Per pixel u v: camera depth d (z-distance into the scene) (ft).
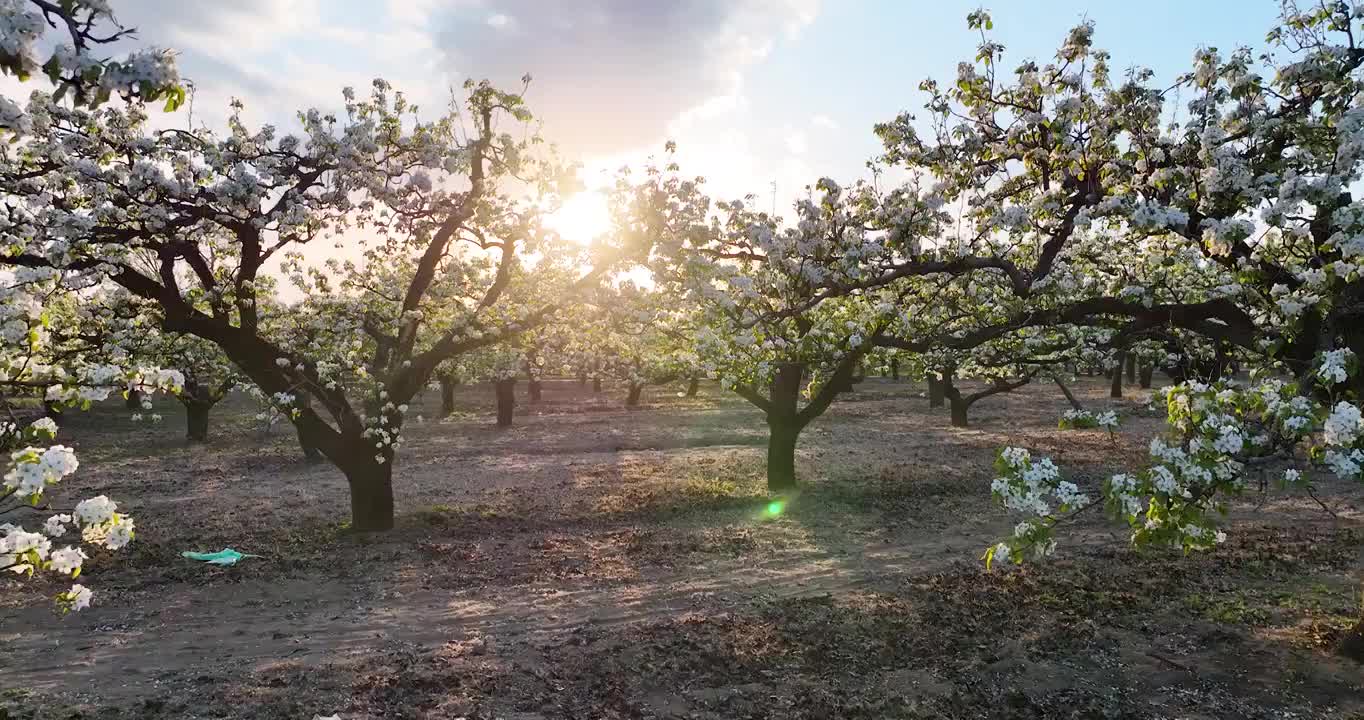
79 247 39.17
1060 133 33.91
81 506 18.53
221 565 46.01
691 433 106.83
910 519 57.57
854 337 48.11
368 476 53.78
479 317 54.65
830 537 52.65
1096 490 64.95
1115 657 31.86
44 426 17.92
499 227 53.52
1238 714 27.30
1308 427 20.24
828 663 31.60
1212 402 21.75
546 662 31.45
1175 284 46.09
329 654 32.42
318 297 58.03
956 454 85.56
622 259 47.98
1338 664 30.30
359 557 47.85
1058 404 140.77
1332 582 40.16
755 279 44.32
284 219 42.42
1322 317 28.07
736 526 55.52
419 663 31.17
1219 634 33.71
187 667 30.96
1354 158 25.94
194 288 51.75
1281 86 30.81
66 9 13.66
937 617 36.37
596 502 62.95
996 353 69.10
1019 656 31.81
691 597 40.16
